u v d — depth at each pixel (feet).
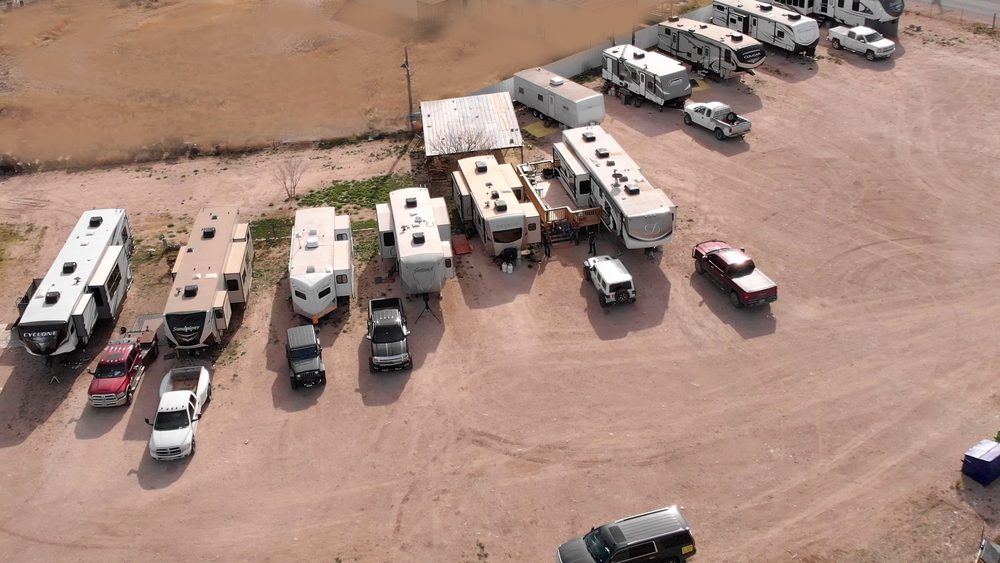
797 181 148.97
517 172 150.61
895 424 98.27
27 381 111.75
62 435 102.83
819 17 216.33
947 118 167.32
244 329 119.44
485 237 131.13
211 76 212.84
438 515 89.86
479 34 228.02
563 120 169.27
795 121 169.58
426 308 121.80
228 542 87.71
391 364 108.27
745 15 202.18
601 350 112.78
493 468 95.40
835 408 101.04
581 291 124.47
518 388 106.93
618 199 126.62
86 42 240.12
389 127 177.37
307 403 106.01
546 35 216.33
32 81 214.69
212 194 157.28
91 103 199.00
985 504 87.45
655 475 93.30
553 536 86.74
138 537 88.74
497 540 86.63
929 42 202.39
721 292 122.42
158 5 269.85
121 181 164.76
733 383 105.81
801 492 90.27
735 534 85.71
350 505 91.50
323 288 116.47
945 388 102.83
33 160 172.55
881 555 82.79
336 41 230.89
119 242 130.21
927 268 124.67
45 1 277.23
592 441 98.32
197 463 97.81
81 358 115.55
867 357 108.68
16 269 137.39
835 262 127.24
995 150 155.33
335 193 154.10
